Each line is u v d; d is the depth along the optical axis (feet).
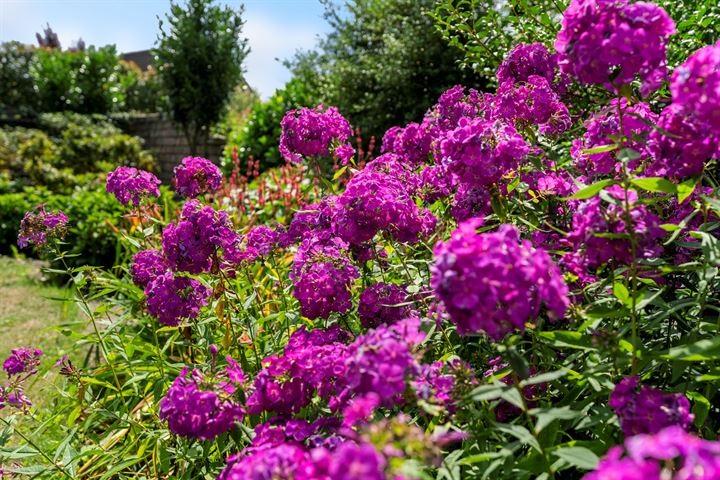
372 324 7.91
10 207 32.01
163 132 57.26
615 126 7.45
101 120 61.31
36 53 75.31
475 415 5.82
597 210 6.00
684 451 3.03
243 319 9.69
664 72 6.23
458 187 8.66
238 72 51.11
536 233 7.89
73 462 8.57
